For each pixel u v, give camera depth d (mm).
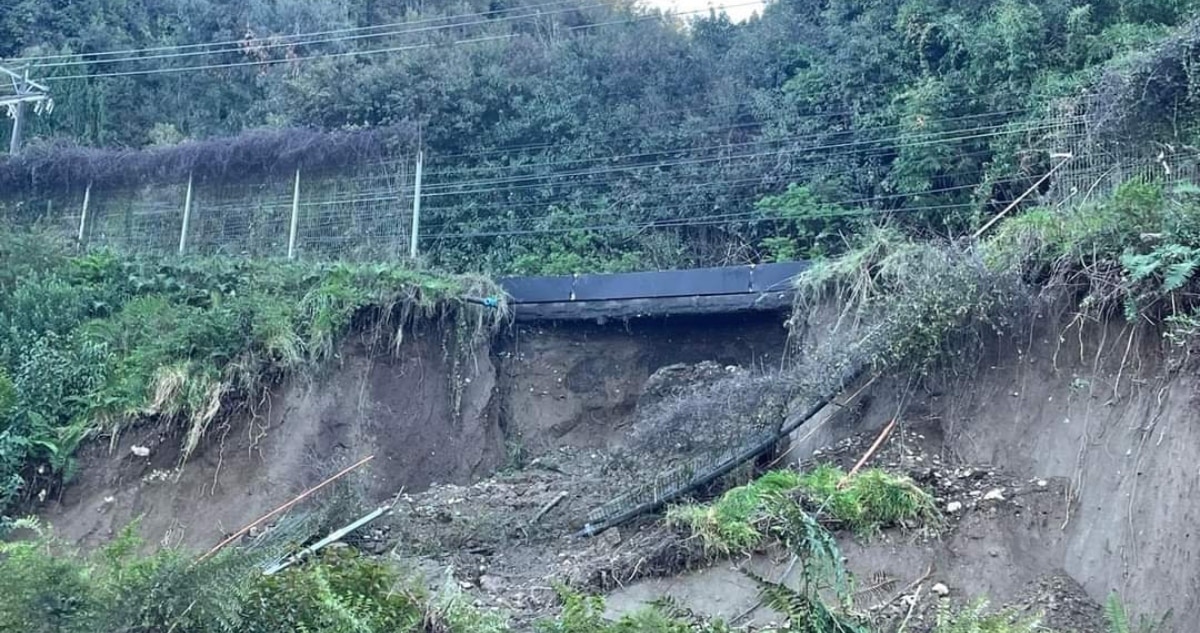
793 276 12852
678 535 9172
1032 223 10375
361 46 26047
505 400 13297
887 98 18703
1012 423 9641
